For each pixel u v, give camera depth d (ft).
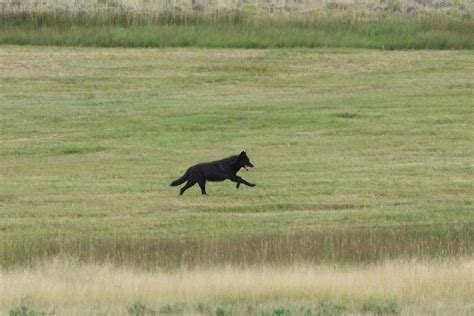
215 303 118.52
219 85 325.01
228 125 273.75
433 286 124.98
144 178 224.33
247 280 128.88
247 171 228.02
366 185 217.15
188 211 197.06
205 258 148.66
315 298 121.19
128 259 148.97
